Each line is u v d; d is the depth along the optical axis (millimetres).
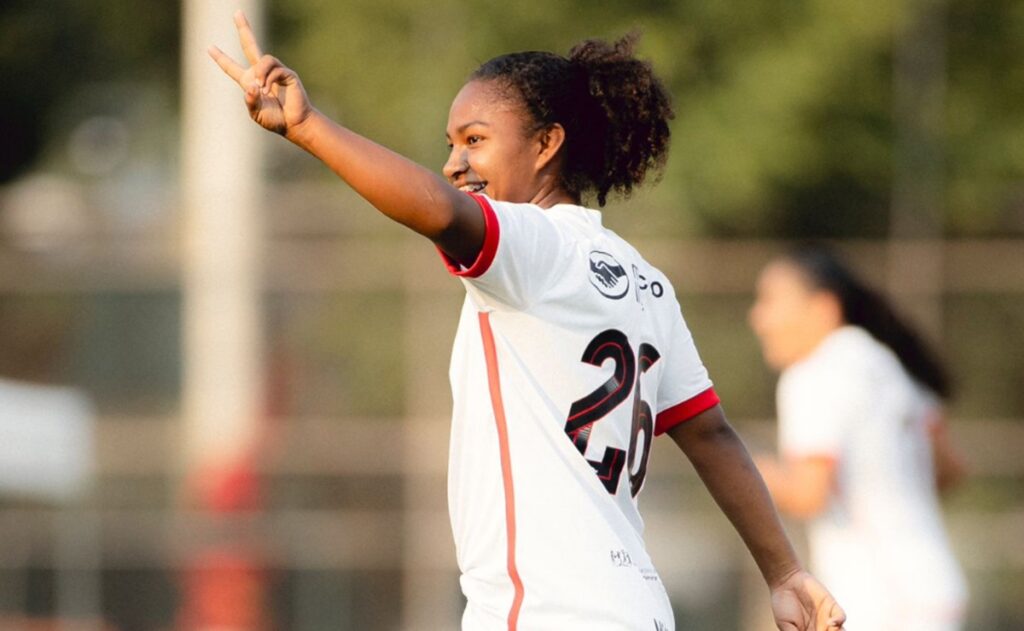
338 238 41219
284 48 54156
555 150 12680
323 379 39344
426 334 39500
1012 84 53531
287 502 38531
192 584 38094
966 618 39281
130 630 38031
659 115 13203
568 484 11773
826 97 50281
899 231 49750
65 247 39719
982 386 40500
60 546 38156
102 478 38562
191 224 40469
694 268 40344
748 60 49938
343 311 39688
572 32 50188
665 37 49375
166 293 39406
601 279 12148
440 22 50250
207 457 38469
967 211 51219
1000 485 40062
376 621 38375
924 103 50781
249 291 39438
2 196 58562
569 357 11859
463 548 12109
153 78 61438
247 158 41531
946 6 53156
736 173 48719
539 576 11695
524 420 11797
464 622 12055
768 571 13578
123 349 39219
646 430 12555
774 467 23781
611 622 11672
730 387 40094
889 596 23547
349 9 51938
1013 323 40406
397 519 38688
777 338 24453
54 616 37969
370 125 51875
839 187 51188
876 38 50531
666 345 12883
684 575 38156
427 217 11094
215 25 42406
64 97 61406
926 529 23750
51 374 39156
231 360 39000
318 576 38344
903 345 24547
